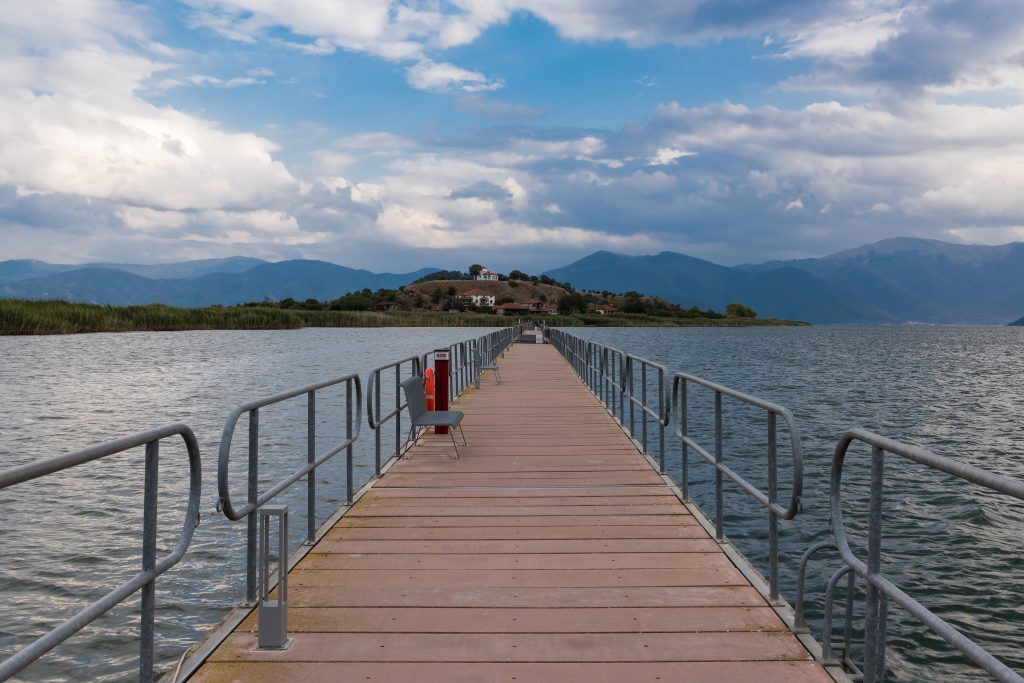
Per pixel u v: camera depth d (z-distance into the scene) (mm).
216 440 15516
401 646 3697
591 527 5906
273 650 3652
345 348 53562
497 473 7953
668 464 13516
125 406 21484
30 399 23047
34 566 7887
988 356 61000
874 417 21500
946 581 7887
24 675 5742
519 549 5332
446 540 5574
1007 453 16172
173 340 63781
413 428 9703
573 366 22516
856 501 10891
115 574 7699
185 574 7648
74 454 2273
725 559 5082
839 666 3434
